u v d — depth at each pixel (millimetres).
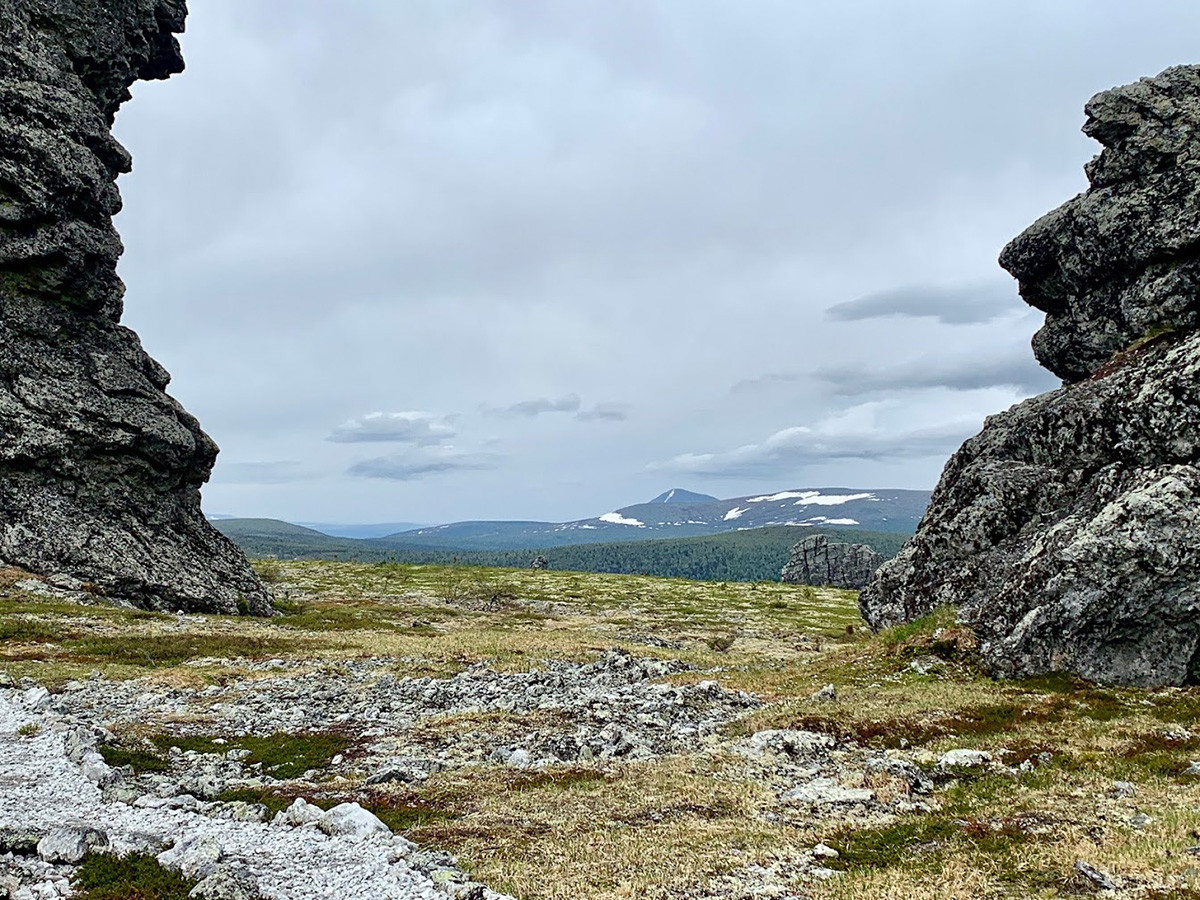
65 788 21016
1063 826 19422
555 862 17328
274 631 62156
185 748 27531
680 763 26297
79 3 82562
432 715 33719
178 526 81062
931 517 54156
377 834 18359
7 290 74812
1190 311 48406
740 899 15562
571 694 38375
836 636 96250
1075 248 55875
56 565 67812
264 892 14711
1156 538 36094
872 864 17656
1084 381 50406
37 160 74312
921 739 28578
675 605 133500
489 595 132125
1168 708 31188
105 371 78875
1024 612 40125
